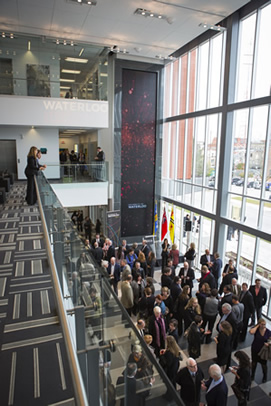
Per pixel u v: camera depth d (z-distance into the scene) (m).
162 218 15.74
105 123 13.36
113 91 14.57
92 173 14.05
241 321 6.11
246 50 9.84
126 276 7.26
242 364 4.53
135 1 8.59
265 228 9.20
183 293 6.47
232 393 5.42
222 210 10.97
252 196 9.68
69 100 12.62
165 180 15.97
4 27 10.62
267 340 5.49
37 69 12.02
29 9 9.14
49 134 14.65
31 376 2.40
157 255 13.55
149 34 11.17
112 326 2.22
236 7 8.90
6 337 2.88
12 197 9.61
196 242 13.36
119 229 15.30
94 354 2.24
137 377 1.88
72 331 3.05
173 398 1.56
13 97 11.83
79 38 11.66
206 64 12.16
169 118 14.94
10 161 14.61
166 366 4.31
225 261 11.25
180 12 9.25
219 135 11.46
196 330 5.39
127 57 14.49
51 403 2.16
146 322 6.10
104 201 14.41
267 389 5.50
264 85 9.09
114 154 15.05
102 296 2.41
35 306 3.42
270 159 8.95
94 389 2.23
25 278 4.10
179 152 14.55
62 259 4.21
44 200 6.52
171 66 14.89
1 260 4.69
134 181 15.77
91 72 12.83
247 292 6.83
